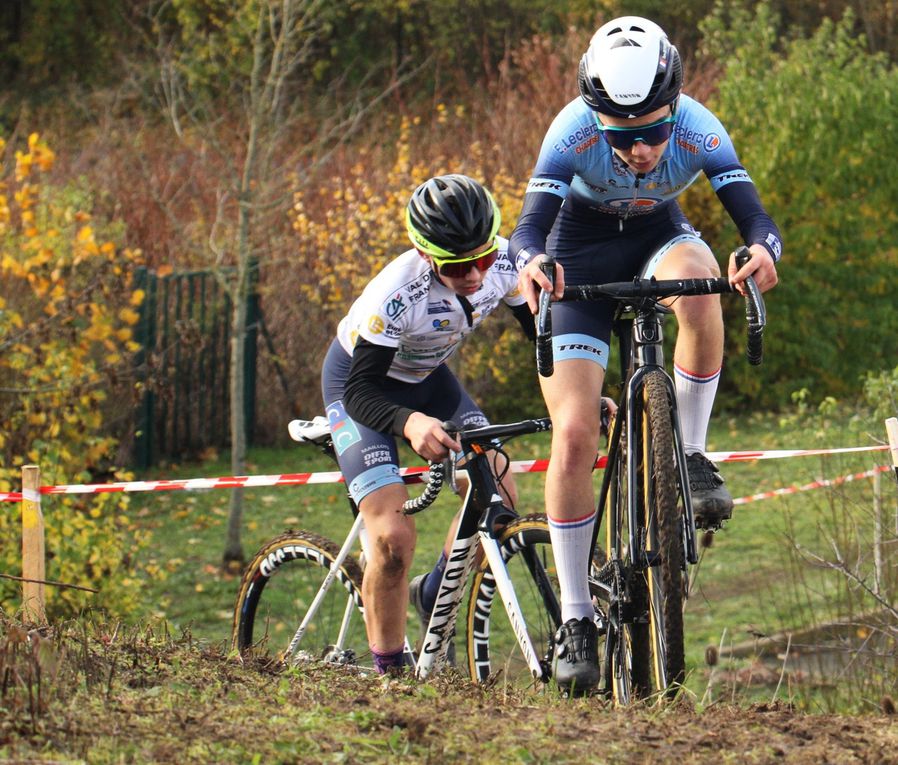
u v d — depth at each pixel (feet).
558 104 107.24
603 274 27.89
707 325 26.78
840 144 97.60
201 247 89.66
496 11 185.06
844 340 98.73
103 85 179.32
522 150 101.96
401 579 29.53
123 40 182.91
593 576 27.12
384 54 183.21
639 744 18.92
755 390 97.76
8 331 53.78
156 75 153.48
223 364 89.56
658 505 23.15
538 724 19.72
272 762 17.16
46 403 53.11
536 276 23.43
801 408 57.77
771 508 67.67
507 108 113.91
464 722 19.69
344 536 67.56
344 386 30.09
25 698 17.89
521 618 27.96
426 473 31.48
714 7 176.65
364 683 22.77
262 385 92.68
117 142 133.69
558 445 25.81
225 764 16.93
